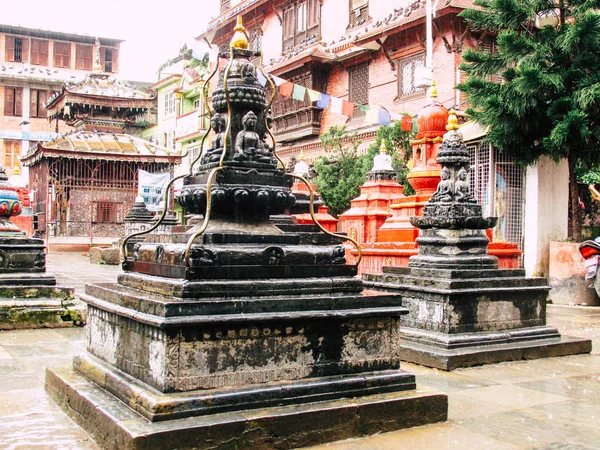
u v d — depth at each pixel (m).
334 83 27.33
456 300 7.03
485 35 20.58
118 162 31.56
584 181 15.96
